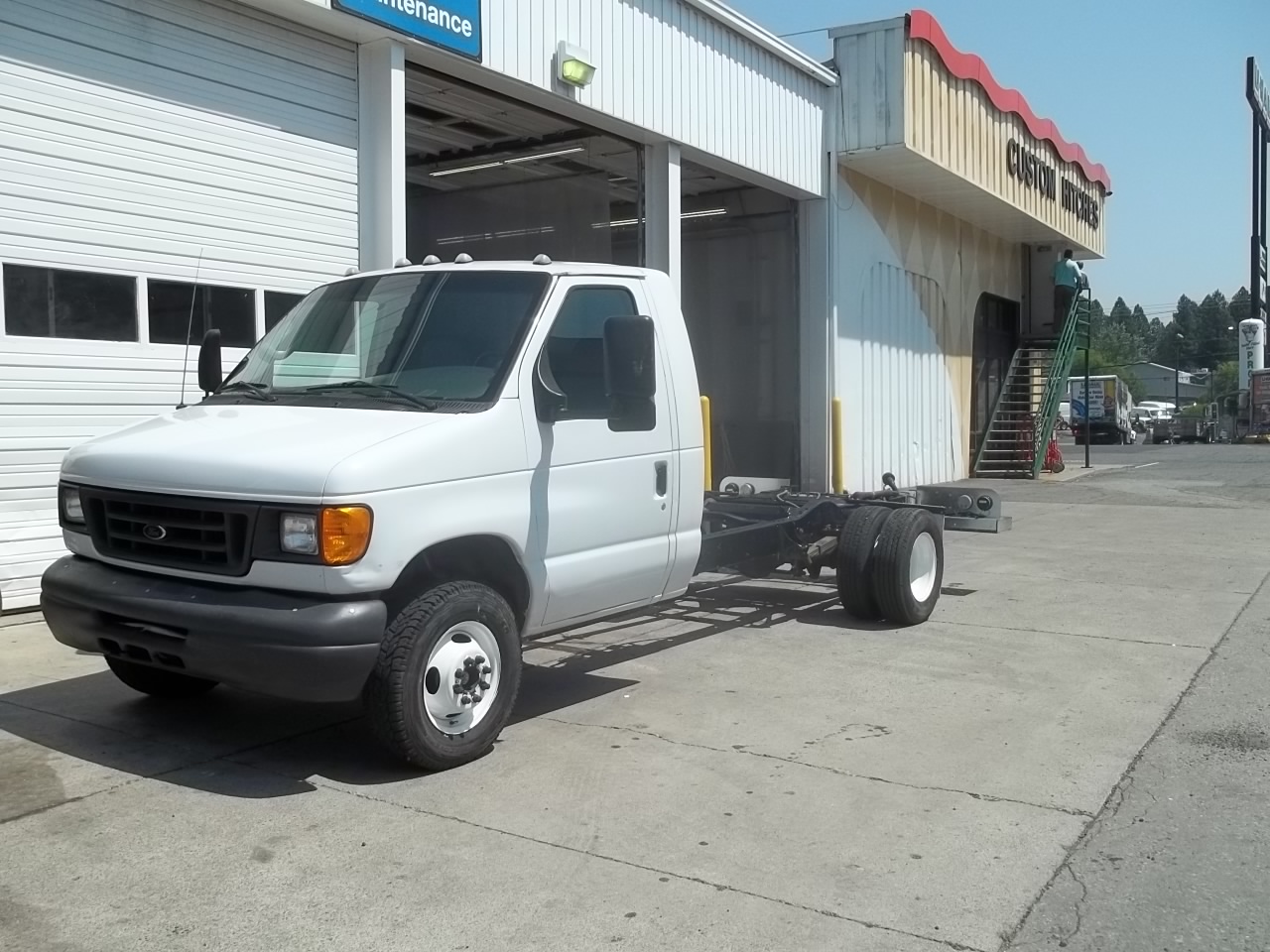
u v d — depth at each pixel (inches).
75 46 312.5
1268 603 359.3
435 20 399.2
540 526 212.1
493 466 202.2
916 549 324.2
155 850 165.6
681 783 195.0
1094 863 164.9
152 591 191.8
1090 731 226.4
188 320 343.6
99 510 204.2
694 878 158.6
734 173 609.6
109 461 202.2
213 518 188.4
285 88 369.4
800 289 693.9
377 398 210.7
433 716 196.2
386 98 393.4
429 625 191.8
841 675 269.1
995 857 166.6
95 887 154.0
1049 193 938.1
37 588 312.8
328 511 177.9
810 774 200.7
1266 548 483.2
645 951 138.5
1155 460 1197.7
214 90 348.5
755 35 593.0
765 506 329.7
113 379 325.1
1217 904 152.0
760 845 169.8
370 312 232.4
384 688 188.9
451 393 209.3
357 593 182.1
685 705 243.3
